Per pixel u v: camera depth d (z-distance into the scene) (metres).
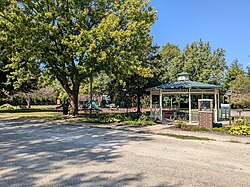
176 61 32.94
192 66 32.38
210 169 6.02
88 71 18.05
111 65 17.66
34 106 48.03
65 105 25.41
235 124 13.73
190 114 16.89
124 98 28.52
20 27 17.72
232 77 40.88
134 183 4.94
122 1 19.52
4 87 30.16
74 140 10.19
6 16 18.19
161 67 27.66
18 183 4.92
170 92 17.72
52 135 11.58
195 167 6.18
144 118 17.39
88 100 36.78
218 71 32.53
